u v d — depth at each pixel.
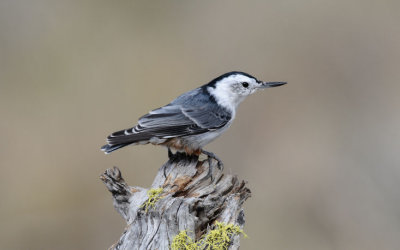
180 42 14.91
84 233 11.59
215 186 6.77
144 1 15.67
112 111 13.42
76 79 13.88
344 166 12.61
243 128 13.33
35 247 11.47
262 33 14.97
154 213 6.09
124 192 6.68
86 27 15.04
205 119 8.40
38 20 15.04
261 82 9.07
